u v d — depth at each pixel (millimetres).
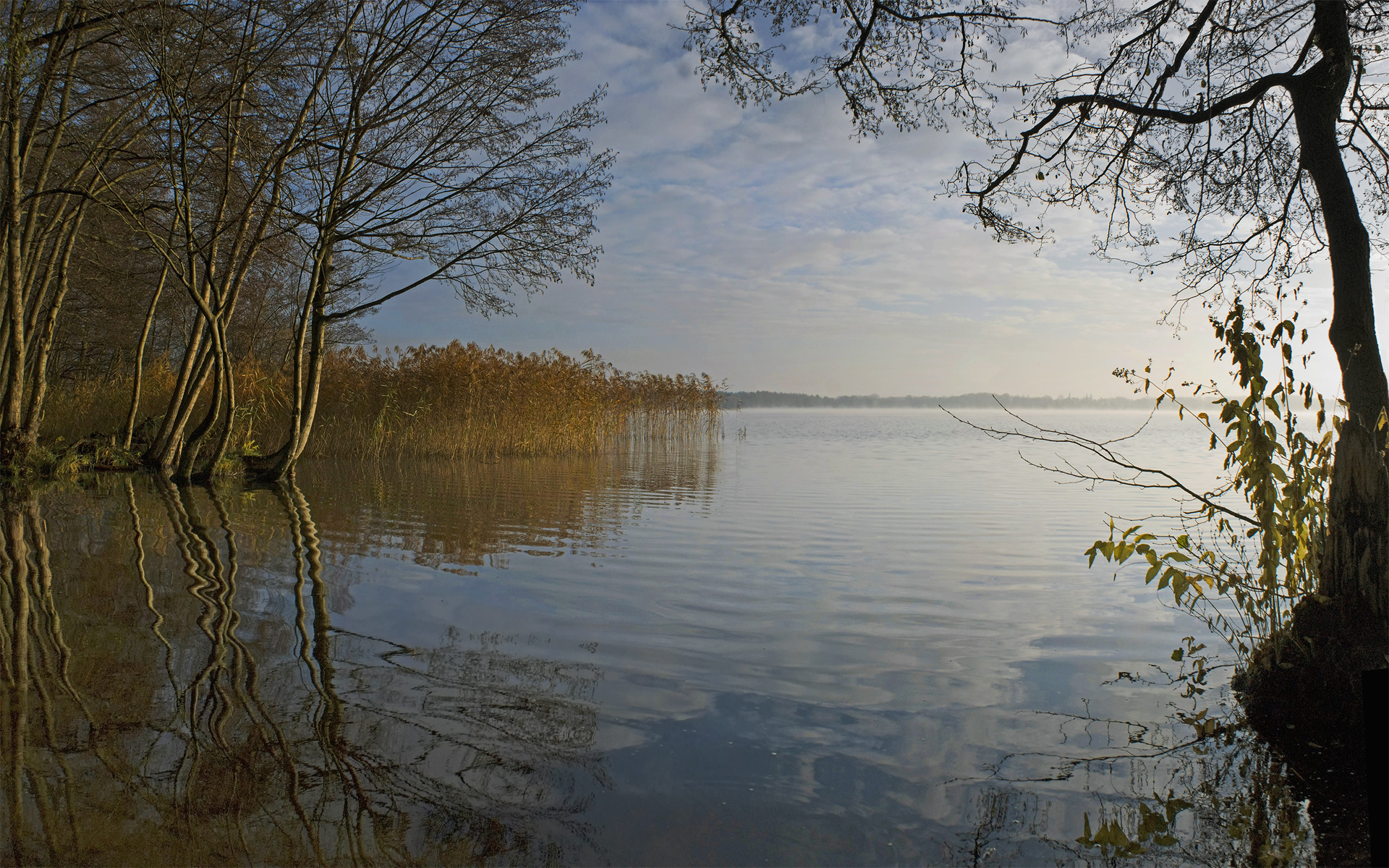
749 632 4125
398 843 2055
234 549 6047
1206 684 3459
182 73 10672
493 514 8508
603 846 2080
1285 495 3600
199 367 12289
